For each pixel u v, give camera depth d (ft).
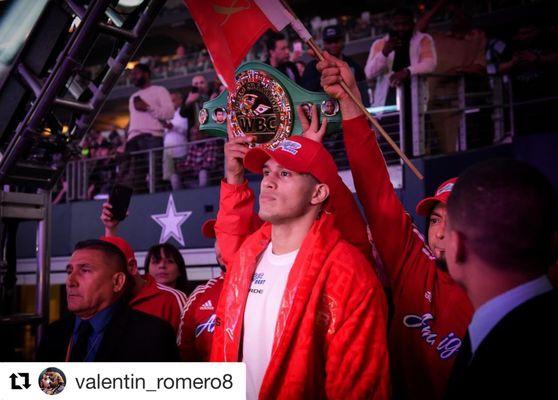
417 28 17.04
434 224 7.04
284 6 7.09
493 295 3.56
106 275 7.61
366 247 7.00
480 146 18.80
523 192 3.47
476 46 16.88
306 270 5.79
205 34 7.31
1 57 10.73
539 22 34.04
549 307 3.28
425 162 15.62
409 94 16.60
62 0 10.56
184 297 10.34
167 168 22.86
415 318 6.73
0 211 10.96
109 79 10.97
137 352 7.17
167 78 51.44
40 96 10.34
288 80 7.00
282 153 6.10
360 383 5.45
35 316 11.42
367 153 6.68
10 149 10.69
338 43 15.87
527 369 3.10
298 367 5.55
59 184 27.91
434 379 6.54
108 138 33.04
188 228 20.42
